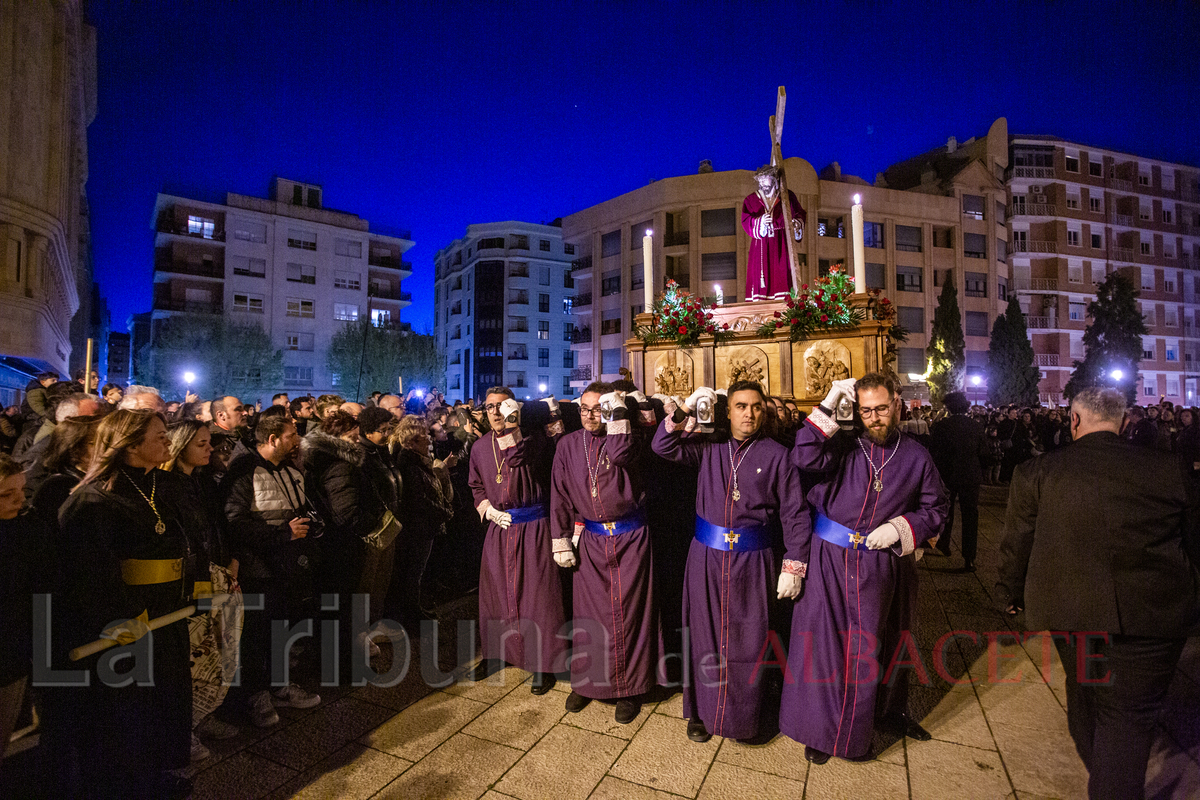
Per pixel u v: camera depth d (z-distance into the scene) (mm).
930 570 6492
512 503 4113
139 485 2654
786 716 3238
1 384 18375
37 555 2369
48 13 16547
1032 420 14125
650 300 6871
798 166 34594
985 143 40312
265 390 38188
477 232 54875
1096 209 41781
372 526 4180
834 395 3121
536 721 3598
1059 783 2939
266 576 3574
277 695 3711
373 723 3559
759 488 3355
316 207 45625
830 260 35000
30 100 15805
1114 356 30266
